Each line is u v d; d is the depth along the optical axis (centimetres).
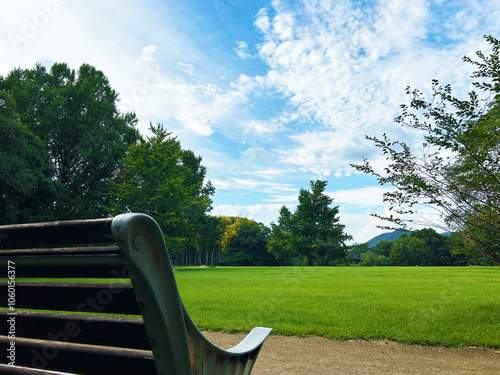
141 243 69
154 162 3619
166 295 77
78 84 3603
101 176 3841
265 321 626
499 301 853
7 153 2438
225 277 2270
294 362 391
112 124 3906
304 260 6850
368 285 1462
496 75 406
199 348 102
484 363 394
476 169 433
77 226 72
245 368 146
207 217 4906
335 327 568
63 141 3406
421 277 2097
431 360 405
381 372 357
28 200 2642
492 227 440
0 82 3494
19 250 87
